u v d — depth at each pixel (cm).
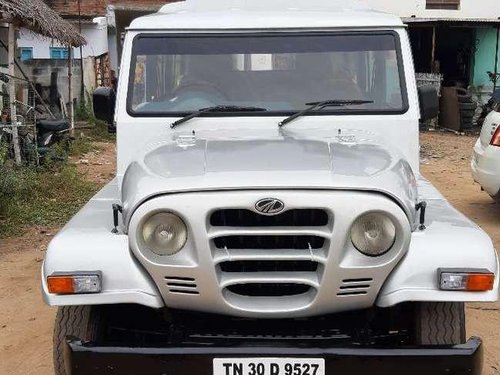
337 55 421
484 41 2109
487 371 434
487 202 945
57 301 305
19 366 448
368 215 298
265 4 481
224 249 304
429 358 291
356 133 399
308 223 303
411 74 419
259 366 296
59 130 1195
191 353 296
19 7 1016
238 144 362
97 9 2189
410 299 303
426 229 324
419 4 2156
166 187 304
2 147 918
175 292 307
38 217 812
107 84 2206
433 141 1692
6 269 640
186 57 423
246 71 423
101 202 383
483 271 303
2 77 1135
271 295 314
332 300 307
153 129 412
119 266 309
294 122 408
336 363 294
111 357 297
